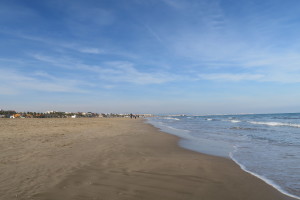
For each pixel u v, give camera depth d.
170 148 10.94
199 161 7.75
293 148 10.52
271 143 12.35
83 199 4.05
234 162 7.61
